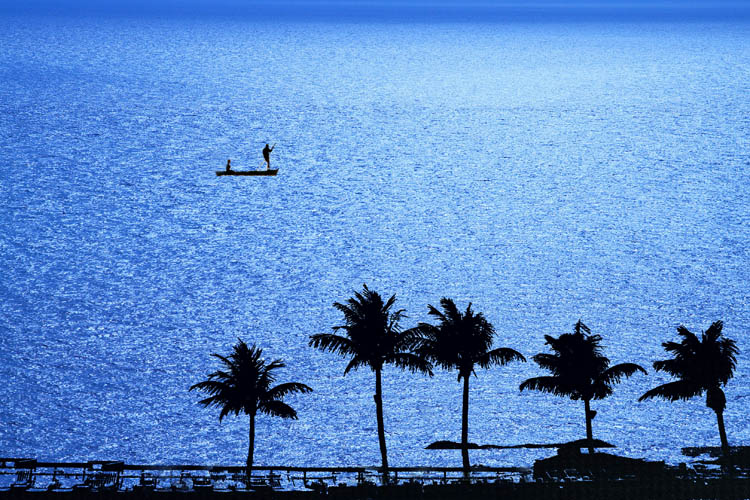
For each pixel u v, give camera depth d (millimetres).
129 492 70875
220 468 81500
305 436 163250
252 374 87188
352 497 72812
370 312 88438
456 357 90375
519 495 72750
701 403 182750
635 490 73312
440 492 73000
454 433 164625
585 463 82438
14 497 70062
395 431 166125
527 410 179125
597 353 91688
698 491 73812
